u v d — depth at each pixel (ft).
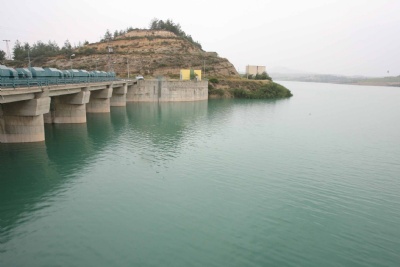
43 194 91.04
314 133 191.11
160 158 128.57
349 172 119.14
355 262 64.75
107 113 242.37
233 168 118.93
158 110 271.69
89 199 88.53
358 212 86.74
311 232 75.36
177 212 82.33
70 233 70.69
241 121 226.99
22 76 128.57
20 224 74.18
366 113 297.94
